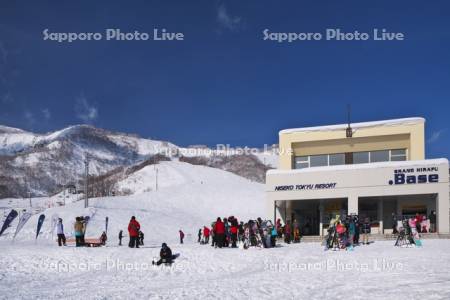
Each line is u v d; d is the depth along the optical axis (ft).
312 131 149.59
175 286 57.98
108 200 322.55
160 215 277.23
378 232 137.39
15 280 67.15
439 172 125.80
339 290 50.52
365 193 132.05
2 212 336.70
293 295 48.75
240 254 83.10
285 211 149.28
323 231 143.02
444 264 68.03
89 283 63.67
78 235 98.27
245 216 320.50
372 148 144.25
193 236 227.61
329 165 148.15
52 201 558.97
